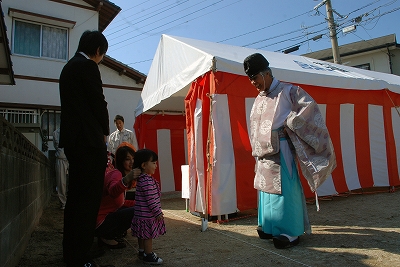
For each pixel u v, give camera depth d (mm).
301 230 2941
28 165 3184
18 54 9375
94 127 2328
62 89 2389
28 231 3152
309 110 2893
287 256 2648
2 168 1982
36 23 9789
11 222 2248
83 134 2275
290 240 2881
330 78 5320
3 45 4109
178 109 7641
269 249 2863
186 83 4742
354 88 5672
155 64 6301
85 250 2246
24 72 9422
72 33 10320
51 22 9891
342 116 5742
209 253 2805
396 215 4125
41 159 4746
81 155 2279
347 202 5227
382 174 6094
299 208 2959
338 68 6750
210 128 4133
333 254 2641
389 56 17891
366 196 5750
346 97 5785
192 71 4582
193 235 3473
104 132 2432
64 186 5566
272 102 3070
